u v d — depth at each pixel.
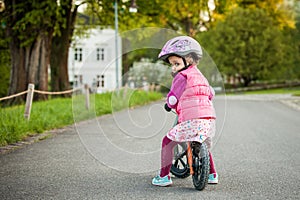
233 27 65.00
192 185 7.54
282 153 10.73
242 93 54.78
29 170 8.80
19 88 28.33
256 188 7.33
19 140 12.65
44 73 29.06
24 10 27.58
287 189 7.27
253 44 64.12
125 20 36.44
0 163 9.52
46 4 26.50
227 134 14.32
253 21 64.69
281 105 30.58
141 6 34.34
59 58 32.41
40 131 14.26
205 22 65.75
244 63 64.50
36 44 28.59
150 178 8.05
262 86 67.81
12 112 16.58
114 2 32.25
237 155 10.42
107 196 6.88
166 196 6.86
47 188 7.38
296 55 67.81
